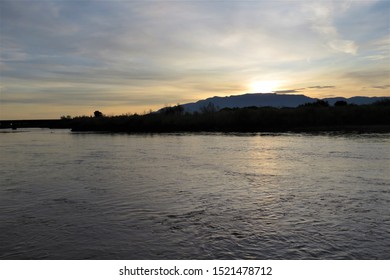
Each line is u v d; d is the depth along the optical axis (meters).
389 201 12.41
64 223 10.58
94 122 72.25
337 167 19.59
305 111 58.53
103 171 20.05
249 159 23.61
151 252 8.41
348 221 10.29
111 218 11.00
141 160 24.52
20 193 14.66
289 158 23.56
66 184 16.47
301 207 11.83
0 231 9.95
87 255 8.31
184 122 62.03
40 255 8.36
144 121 65.94
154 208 12.05
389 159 22.23
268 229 9.73
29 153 30.30
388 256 7.96
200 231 9.67
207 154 26.89
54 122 118.25
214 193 14.08
